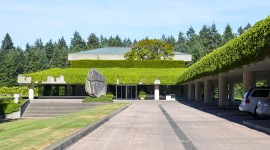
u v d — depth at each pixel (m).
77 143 12.55
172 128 18.06
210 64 32.19
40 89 85.44
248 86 29.30
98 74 53.75
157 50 94.25
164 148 11.43
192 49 141.50
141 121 22.45
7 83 126.50
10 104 40.97
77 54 90.81
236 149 11.21
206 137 14.28
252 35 19.00
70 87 78.62
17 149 9.88
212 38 138.25
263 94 24.34
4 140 11.98
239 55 22.00
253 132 16.11
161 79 71.50
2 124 29.69
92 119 21.42
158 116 27.05
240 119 24.05
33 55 139.38
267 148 11.41
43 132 14.45
